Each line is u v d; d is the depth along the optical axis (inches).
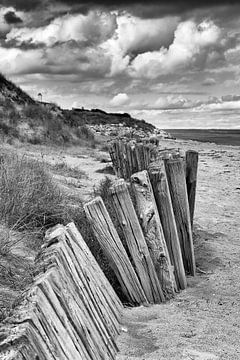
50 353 74.5
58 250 101.4
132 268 150.5
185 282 172.6
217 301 159.0
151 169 172.1
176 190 183.0
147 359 111.7
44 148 626.5
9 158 284.0
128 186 172.9
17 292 131.5
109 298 130.4
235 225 280.4
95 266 127.6
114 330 123.0
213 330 132.5
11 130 651.5
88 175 423.2
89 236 173.0
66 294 91.7
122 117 2079.2
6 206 191.5
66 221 195.5
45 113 768.3
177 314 145.2
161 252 158.6
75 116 936.9
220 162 703.1
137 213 160.6
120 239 161.6
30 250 169.3
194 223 275.7
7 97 764.0
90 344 96.5
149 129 2037.4
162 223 168.6
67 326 86.2
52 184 257.8
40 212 202.1
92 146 744.3
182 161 184.5
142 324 134.5
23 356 65.1
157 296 155.5
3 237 163.8
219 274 189.5
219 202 358.6
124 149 263.1
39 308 76.5
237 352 119.3
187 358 113.6
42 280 83.6
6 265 147.5
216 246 228.7
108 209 188.5
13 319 71.9
